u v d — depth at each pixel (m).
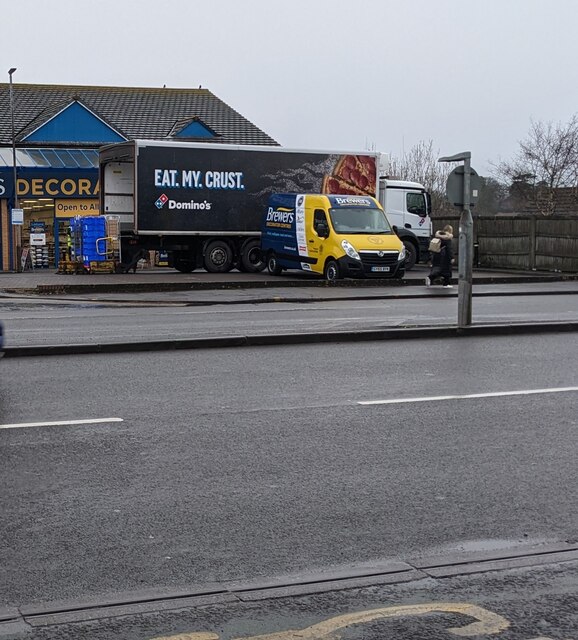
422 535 5.60
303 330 14.80
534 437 7.94
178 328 15.57
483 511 6.04
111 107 47.53
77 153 42.34
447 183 14.77
